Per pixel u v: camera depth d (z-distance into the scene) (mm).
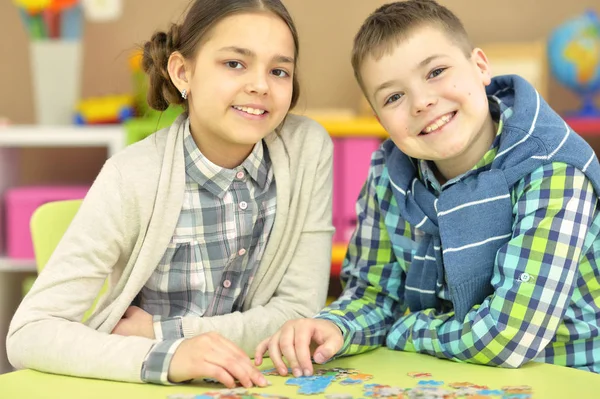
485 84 1218
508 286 1057
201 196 1188
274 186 1240
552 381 933
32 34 2648
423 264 1210
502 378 951
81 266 1101
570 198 1077
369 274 1283
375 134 2459
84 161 2924
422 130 1158
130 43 2869
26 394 905
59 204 1433
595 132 2508
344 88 2869
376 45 1164
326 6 2863
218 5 1139
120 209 1119
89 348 987
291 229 1235
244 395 860
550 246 1059
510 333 1026
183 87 1208
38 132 2430
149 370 941
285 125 1286
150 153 1165
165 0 2867
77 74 2672
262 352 1021
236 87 1119
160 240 1148
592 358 1189
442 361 1069
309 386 901
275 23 1137
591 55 2607
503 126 1166
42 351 1012
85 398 885
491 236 1110
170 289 1202
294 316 1191
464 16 2820
